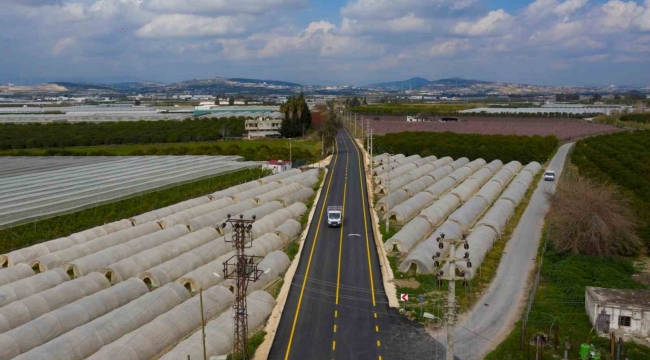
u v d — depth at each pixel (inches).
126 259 2244.1
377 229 2891.2
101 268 2178.9
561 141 6983.3
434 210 3095.5
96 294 1862.7
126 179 4087.1
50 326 1641.2
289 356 1577.3
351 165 5157.5
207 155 5713.6
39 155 5684.1
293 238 2758.4
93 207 3267.7
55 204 3137.3
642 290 1819.6
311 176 4293.8
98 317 1775.3
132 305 1765.5
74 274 2201.0
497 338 1663.4
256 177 4439.0
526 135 6791.3
